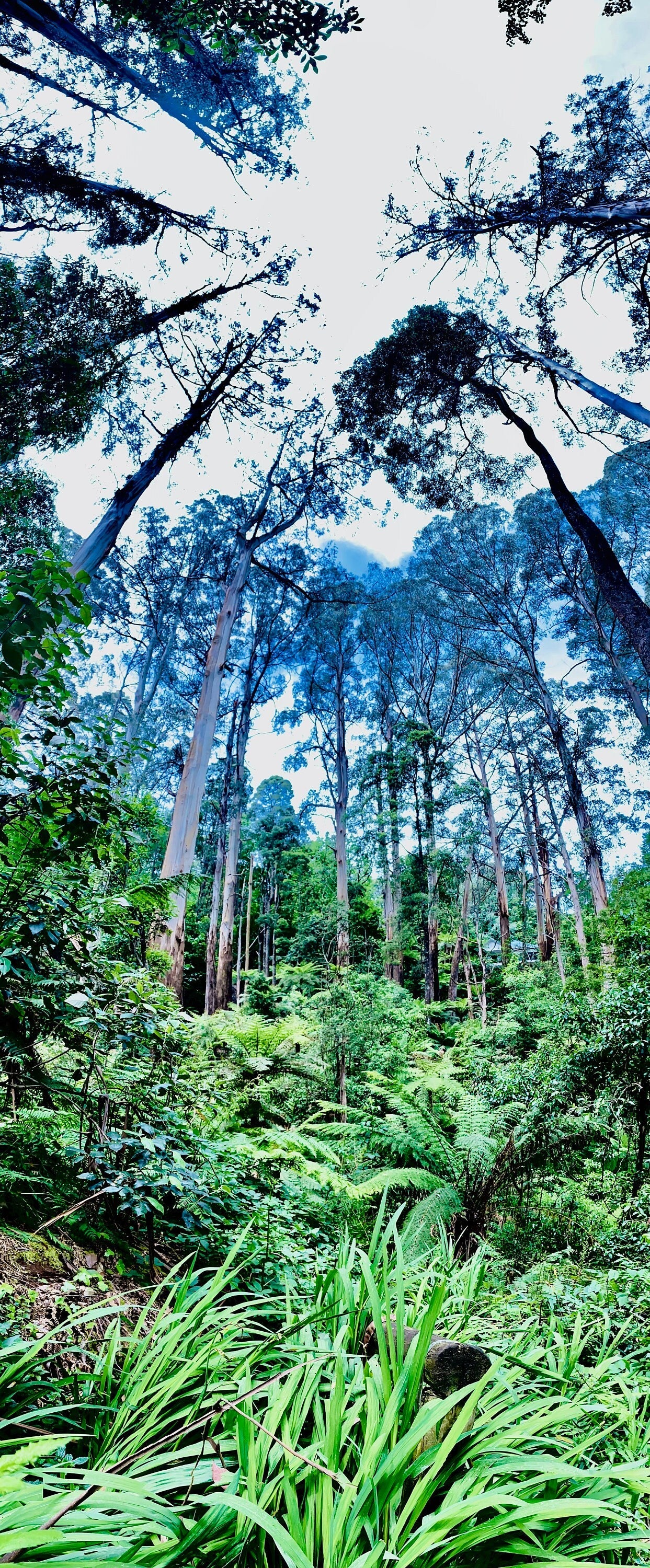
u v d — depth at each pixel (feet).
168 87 37.47
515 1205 18.75
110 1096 7.79
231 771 79.92
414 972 85.76
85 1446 4.21
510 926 104.88
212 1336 4.69
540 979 62.44
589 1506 3.11
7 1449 3.63
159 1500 2.98
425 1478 3.24
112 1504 2.70
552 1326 7.14
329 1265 9.22
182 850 42.34
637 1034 15.99
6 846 6.53
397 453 54.13
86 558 37.32
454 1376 4.44
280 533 60.34
